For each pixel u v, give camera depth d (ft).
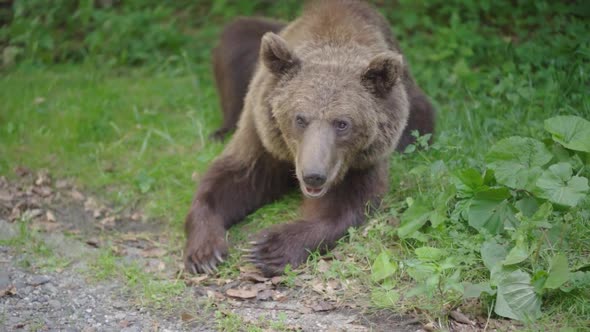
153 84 51.26
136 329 27.89
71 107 46.96
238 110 45.29
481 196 31.50
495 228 31.07
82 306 29.58
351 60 33.30
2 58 54.24
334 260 30.96
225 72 45.78
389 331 27.22
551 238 30.04
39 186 40.24
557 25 48.73
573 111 40.70
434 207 32.07
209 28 56.59
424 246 30.40
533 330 26.21
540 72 44.65
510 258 27.55
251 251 32.04
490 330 26.91
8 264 32.60
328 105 31.07
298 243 32.12
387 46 38.27
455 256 29.66
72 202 39.14
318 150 30.09
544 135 38.40
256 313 28.73
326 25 36.32
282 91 32.48
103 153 43.11
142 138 44.62
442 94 46.26
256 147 35.27
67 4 58.18
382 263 29.27
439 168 33.91
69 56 56.29
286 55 32.48
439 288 27.61
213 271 32.17
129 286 31.09
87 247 34.81
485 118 41.81
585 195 30.14
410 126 39.86
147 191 39.63
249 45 45.42
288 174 36.78
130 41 55.47
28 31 54.49
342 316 28.30
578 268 28.35
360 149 32.45
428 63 49.26
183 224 36.42
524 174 31.24
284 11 55.98
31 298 29.99
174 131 45.39
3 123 45.85
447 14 53.11
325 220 33.14
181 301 29.89
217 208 35.06
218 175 35.58
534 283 27.22
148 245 35.27
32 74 52.19
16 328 27.58
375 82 32.45
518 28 50.80
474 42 49.03
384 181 35.01
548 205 29.07
